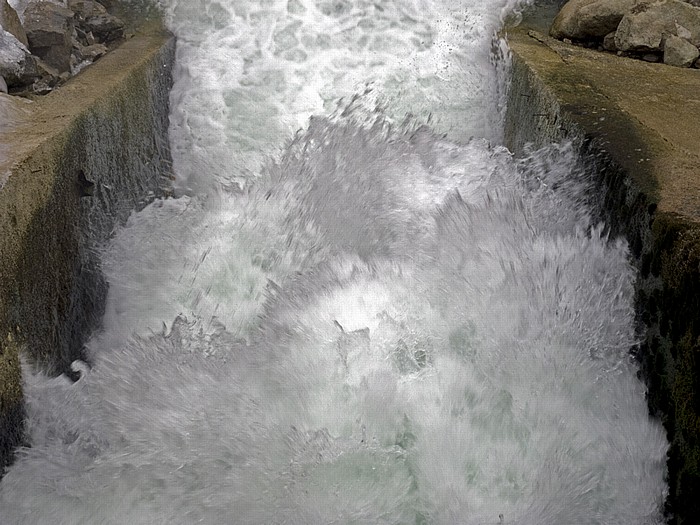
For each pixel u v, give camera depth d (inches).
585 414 129.0
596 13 221.3
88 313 163.8
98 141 172.7
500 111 227.6
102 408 136.2
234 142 229.3
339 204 174.1
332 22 249.0
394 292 146.0
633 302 134.0
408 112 232.4
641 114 167.6
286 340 138.8
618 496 121.8
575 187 158.2
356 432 125.6
